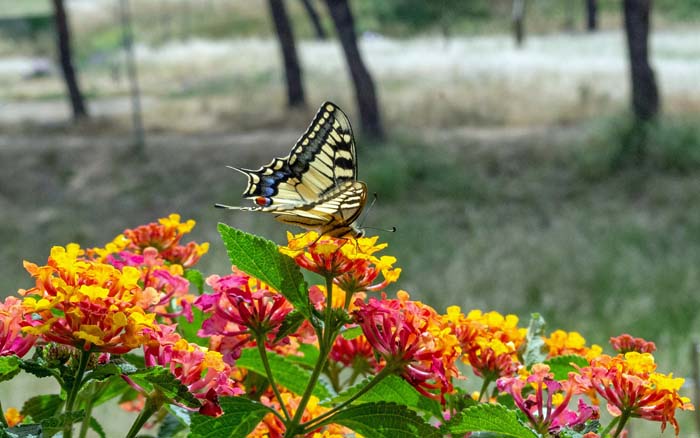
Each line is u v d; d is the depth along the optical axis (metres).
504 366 1.89
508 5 41.41
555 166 15.66
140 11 39.25
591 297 9.53
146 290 1.52
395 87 22.73
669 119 16.19
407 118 19.55
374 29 38.47
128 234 2.24
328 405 1.80
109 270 1.49
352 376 2.07
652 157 15.16
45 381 6.94
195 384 1.56
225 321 1.72
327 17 39.09
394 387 1.78
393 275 1.68
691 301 9.09
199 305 1.72
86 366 1.50
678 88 20.53
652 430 6.23
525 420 1.71
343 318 1.63
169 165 17.11
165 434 1.96
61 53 21.62
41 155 17.84
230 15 38.88
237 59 29.12
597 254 11.07
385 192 14.66
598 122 16.55
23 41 35.91
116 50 33.41
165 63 29.83
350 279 1.66
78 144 18.61
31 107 24.50
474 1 41.16
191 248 2.28
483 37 36.72
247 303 1.71
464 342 1.91
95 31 37.19
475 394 2.04
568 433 1.63
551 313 9.17
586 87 20.94
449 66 25.45
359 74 17.31
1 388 6.80
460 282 10.26
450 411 1.83
